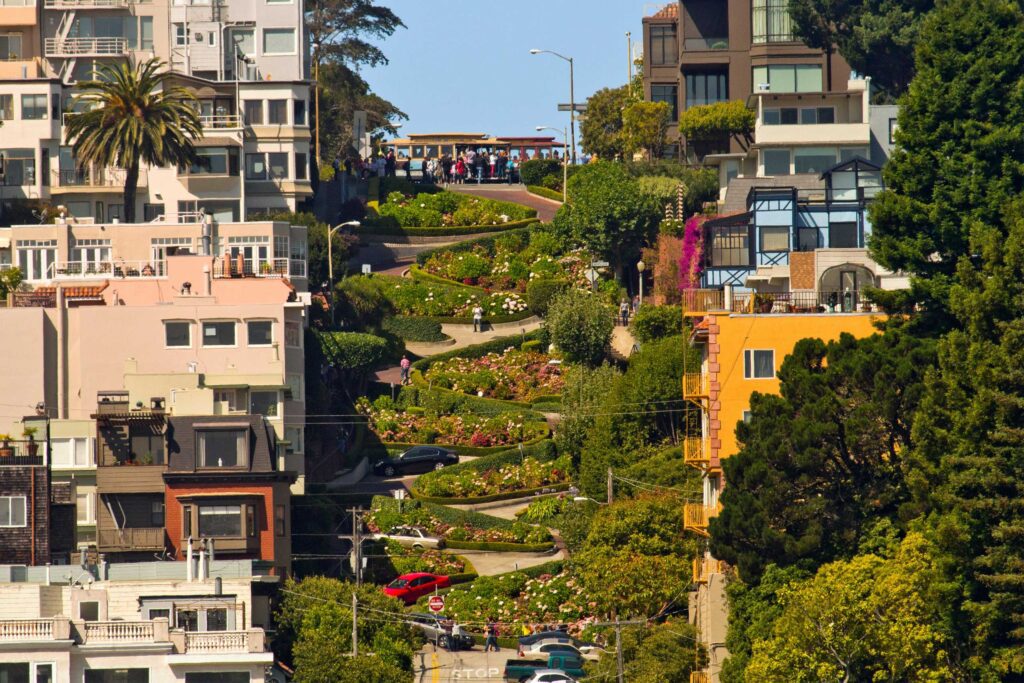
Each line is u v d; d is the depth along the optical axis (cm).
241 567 11412
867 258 14262
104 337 14938
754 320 11394
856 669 9612
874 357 10550
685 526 11688
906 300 11469
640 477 13450
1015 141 11962
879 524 10269
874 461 10506
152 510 12962
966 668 9694
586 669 11538
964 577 9788
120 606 11069
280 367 14838
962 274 10769
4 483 12431
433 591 13488
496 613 13050
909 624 9500
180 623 10988
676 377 14212
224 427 13012
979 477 9894
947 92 12219
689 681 10962
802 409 10506
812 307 12069
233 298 15562
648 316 16500
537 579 13400
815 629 9538
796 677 9562
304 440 15062
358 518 13688
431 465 15588
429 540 14175
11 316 14950
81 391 14900
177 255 16562
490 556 14100
